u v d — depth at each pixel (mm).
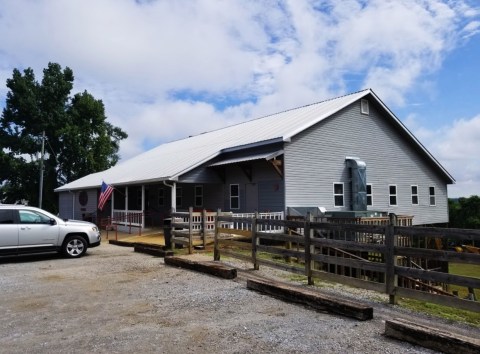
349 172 20125
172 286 8039
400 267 6305
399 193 23062
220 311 6219
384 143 22453
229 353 4516
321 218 14352
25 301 7035
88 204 30156
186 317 5930
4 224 11719
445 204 26391
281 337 4996
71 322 5773
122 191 28516
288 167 17531
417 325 4809
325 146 19266
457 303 5508
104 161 45094
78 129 43312
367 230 6852
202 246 13414
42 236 12125
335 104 20625
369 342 4773
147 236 18703
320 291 7445
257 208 18422
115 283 8453
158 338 5043
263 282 7426
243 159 17797
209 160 19500
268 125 21703
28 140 43188
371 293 7262
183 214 13156
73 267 10703
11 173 43219
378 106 21938
